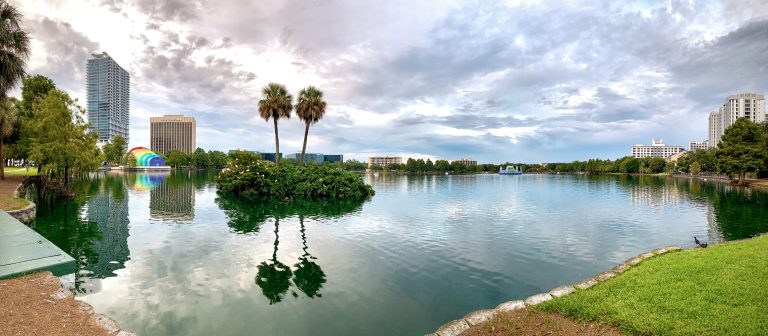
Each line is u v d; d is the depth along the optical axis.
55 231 17.38
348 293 9.84
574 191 48.78
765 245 11.24
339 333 7.62
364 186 39.34
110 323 6.22
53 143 30.53
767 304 6.39
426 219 22.75
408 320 8.28
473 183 72.19
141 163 127.88
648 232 18.83
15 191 26.47
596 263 12.98
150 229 18.16
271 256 13.35
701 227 20.33
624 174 143.38
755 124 57.38
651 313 6.28
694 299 6.75
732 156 57.72
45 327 5.85
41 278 8.16
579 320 6.31
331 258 13.23
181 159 144.25
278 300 9.27
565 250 14.82
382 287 10.34
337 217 23.09
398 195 41.06
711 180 82.00
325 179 36.75
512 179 95.69
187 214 23.45
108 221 20.31
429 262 12.89
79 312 6.56
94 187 44.16
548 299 7.73
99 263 12.21
